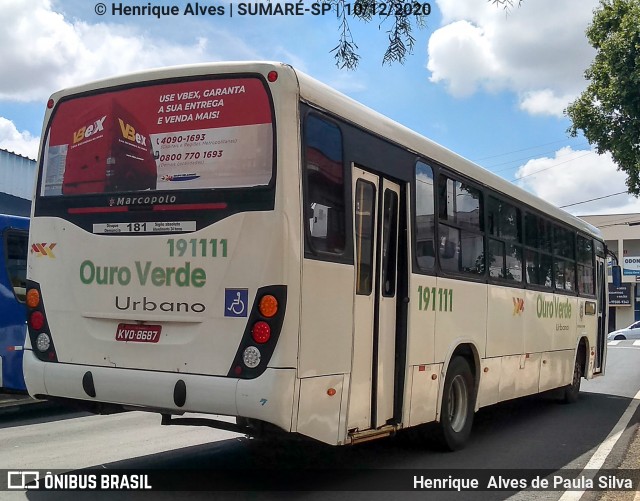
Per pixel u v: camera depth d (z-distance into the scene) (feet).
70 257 19.34
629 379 58.49
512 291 30.71
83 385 18.52
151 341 17.81
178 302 17.56
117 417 33.04
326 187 18.15
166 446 25.45
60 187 19.92
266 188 16.98
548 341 35.58
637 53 46.57
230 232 17.15
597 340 45.91
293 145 17.12
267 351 16.37
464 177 26.55
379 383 20.48
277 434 16.92
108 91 19.61
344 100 19.36
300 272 16.83
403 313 21.81
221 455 23.89
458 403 26.25
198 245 17.48
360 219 19.81
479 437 29.32
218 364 16.90
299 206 17.01
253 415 16.25
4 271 31.07
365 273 19.94
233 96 17.79
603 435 30.40
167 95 18.67
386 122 21.38
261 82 17.52
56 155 20.21
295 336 16.56
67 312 19.22
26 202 64.90
